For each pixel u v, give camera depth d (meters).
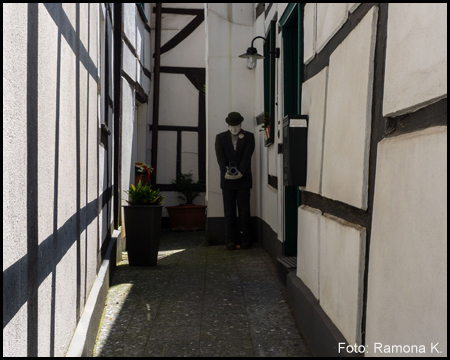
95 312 3.46
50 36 1.95
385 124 2.06
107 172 5.66
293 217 5.55
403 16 1.80
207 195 8.08
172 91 10.72
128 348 3.39
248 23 8.12
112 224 6.56
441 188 1.41
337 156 2.82
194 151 10.75
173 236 9.27
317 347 3.09
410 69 1.71
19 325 1.48
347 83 2.62
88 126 3.46
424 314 1.52
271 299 4.59
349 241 2.50
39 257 1.78
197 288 5.05
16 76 1.42
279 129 5.80
